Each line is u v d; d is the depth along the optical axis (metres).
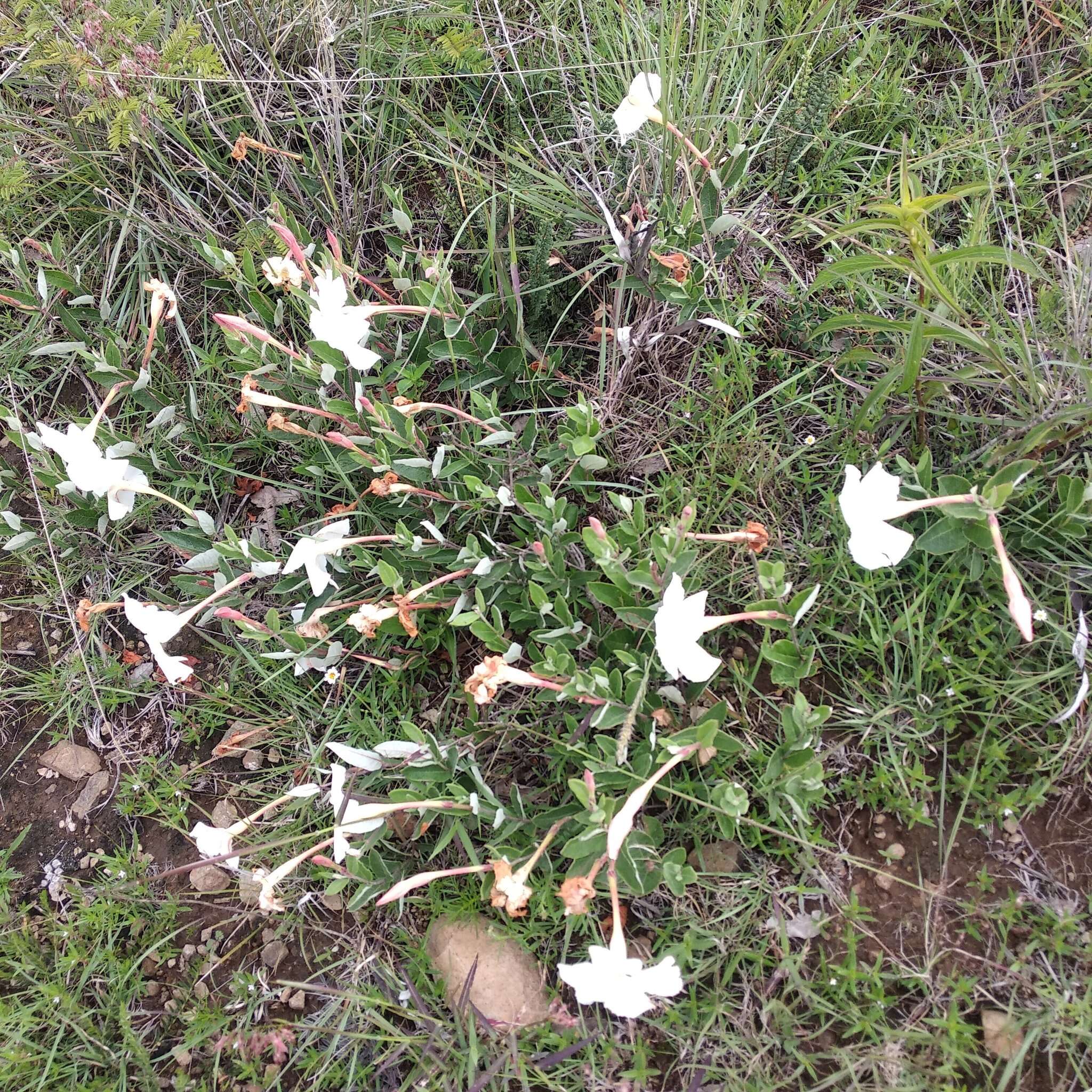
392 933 0.76
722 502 0.82
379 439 0.75
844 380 0.84
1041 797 0.73
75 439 0.75
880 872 0.73
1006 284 0.86
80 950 0.78
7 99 1.01
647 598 0.76
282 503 0.91
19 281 0.91
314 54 0.99
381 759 0.74
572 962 0.73
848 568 0.78
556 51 0.95
